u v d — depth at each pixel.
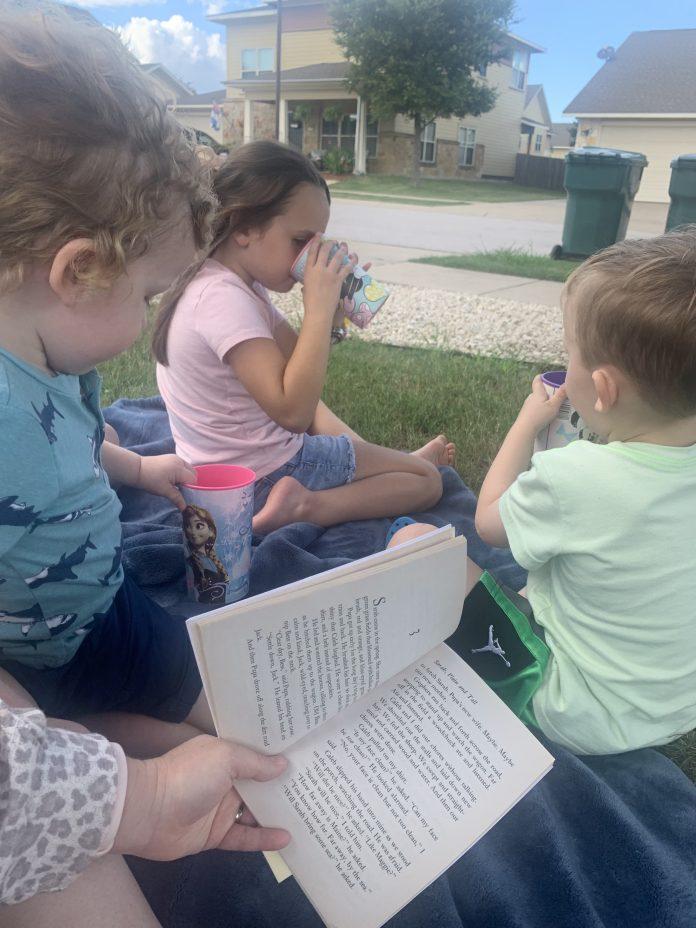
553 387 1.71
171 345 1.98
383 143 26.19
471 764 1.14
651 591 1.24
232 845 1.03
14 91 0.89
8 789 0.79
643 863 1.19
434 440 2.51
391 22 21.53
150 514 2.26
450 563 1.19
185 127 1.13
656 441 1.26
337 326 2.12
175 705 1.36
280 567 1.91
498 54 22.72
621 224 8.05
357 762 1.12
